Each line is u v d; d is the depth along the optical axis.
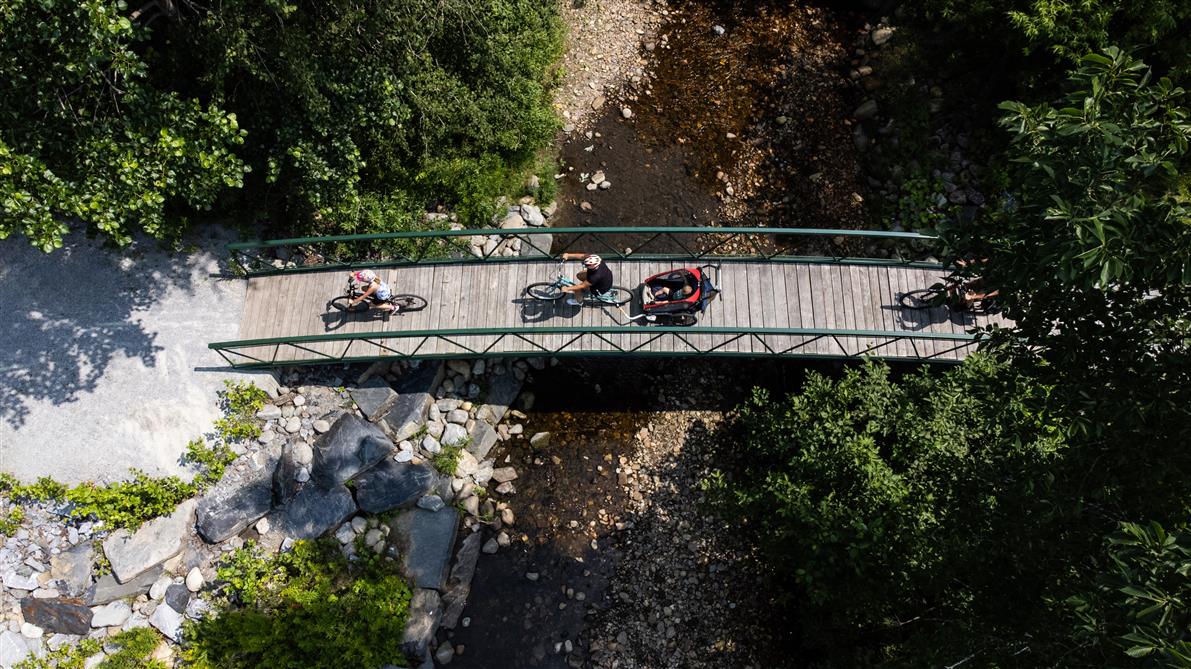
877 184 18.16
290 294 15.34
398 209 16.19
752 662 14.30
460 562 14.88
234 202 15.52
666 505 15.53
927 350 14.54
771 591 14.80
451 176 16.67
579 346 14.80
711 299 14.72
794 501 12.70
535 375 16.61
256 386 14.84
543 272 15.24
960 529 9.66
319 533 14.24
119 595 13.23
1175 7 13.91
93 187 11.39
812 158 18.58
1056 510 7.68
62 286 14.70
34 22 9.93
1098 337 7.48
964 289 8.30
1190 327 7.12
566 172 18.52
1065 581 8.33
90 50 10.27
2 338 14.23
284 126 13.95
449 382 16.09
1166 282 7.02
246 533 14.26
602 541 15.28
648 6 20.62
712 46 20.09
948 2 16.36
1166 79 6.66
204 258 15.46
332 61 13.88
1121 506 7.68
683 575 14.98
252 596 13.57
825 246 17.72
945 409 12.68
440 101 15.70
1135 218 6.31
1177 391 7.01
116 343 14.48
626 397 16.44
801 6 20.55
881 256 17.48
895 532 11.55
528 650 14.44
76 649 12.84
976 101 18.14
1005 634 8.92
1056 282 7.23
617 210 18.09
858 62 19.69
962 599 10.50
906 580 11.04
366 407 15.18
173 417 14.21
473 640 14.49
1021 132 7.28
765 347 14.42
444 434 15.61
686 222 18.03
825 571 11.94
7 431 13.65
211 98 13.01
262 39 12.85
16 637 12.77
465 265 15.38
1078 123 6.70
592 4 20.44
